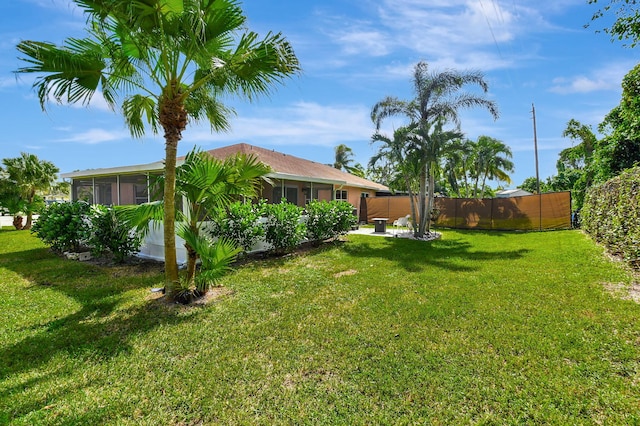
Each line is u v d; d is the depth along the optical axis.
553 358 3.10
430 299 4.89
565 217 13.98
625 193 6.56
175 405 2.56
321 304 4.77
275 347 3.46
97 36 4.54
